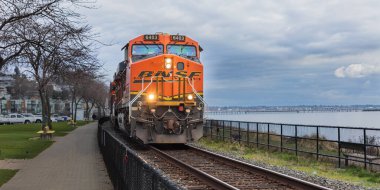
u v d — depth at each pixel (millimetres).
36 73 30016
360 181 13445
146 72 20641
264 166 16062
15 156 20203
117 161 11305
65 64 16109
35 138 33688
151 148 21172
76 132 43188
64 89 78250
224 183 10898
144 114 20438
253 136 25469
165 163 16344
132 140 26094
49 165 17078
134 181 8039
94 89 83750
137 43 21844
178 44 22203
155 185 5879
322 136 19344
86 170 15586
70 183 12750
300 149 19891
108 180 13320
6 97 110188
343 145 16531
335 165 16828
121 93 25875
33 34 16703
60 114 114688
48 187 12070
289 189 11320
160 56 20812
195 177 12977
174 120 20438
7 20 13492
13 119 79562
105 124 54094
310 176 13820
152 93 20516
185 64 21062
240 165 15008
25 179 13555
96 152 22391
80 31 14523
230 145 24031
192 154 19672
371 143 16297
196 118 20938
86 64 16375
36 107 113812
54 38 14719
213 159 17453
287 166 16750
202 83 21422
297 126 19938
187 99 20719
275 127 22094
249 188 11453
